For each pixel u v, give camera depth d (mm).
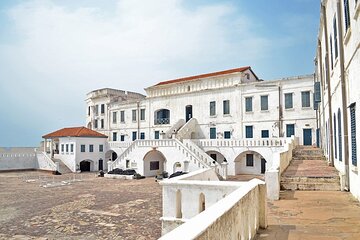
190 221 3957
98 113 58031
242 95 39156
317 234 7141
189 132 41625
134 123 51219
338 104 14781
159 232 14156
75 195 25219
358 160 10289
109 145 48719
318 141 31031
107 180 35500
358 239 6777
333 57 16141
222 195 8711
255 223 7262
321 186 13461
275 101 36594
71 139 46125
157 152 39031
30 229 15234
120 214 17938
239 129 39188
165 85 47906
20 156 49000
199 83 44531
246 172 36469
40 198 24188
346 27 11727
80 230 14797
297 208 10008
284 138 31953
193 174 11156
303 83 34625
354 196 11500
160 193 25453
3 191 27953
